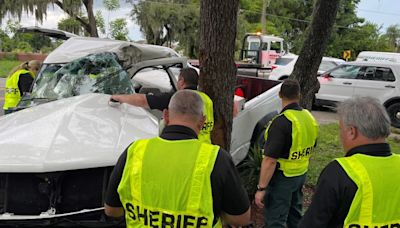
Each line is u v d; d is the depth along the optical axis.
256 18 45.31
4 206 2.84
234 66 3.72
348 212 1.74
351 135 1.82
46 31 5.46
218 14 3.53
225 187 1.81
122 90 4.20
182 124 1.92
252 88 6.80
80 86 4.21
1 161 2.75
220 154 1.85
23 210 2.86
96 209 2.91
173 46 33.41
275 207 3.42
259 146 5.10
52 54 4.71
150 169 1.82
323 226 1.76
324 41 5.30
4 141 3.04
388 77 11.40
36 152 2.87
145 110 3.95
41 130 3.18
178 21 31.64
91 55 4.38
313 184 5.38
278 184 3.37
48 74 4.50
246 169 4.82
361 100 1.84
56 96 4.18
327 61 15.57
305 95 5.43
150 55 4.71
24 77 5.93
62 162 2.79
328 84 12.31
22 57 27.64
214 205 1.79
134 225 1.88
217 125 3.71
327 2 5.16
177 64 4.82
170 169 1.79
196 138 1.93
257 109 5.50
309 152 3.40
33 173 2.80
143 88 5.21
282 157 3.30
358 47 47.94
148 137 3.28
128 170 1.86
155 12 31.02
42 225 2.83
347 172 1.75
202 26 3.64
